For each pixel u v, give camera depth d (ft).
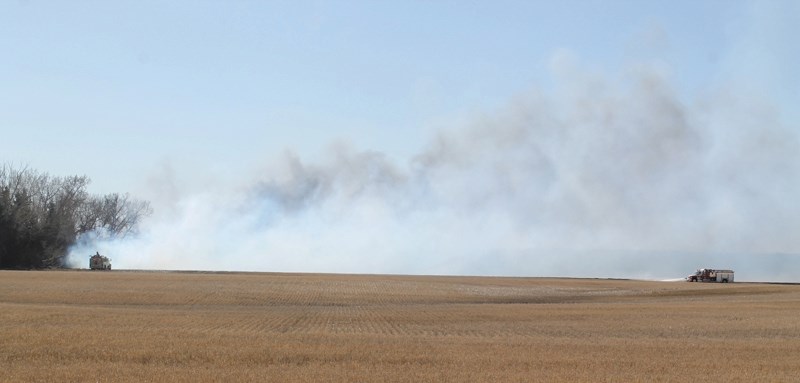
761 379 77.92
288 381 74.23
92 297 216.13
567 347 106.32
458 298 249.75
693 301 239.09
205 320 148.77
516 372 81.46
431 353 96.78
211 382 72.90
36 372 77.56
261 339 111.04
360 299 237.25
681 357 95.04
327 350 97.60
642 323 154.92
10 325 127.34
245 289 260.01
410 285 312.09
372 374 79.05
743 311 185.88
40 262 402.11
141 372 78.28
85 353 91.91
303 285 292.40
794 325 149.89
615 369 84.17
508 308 198.49
